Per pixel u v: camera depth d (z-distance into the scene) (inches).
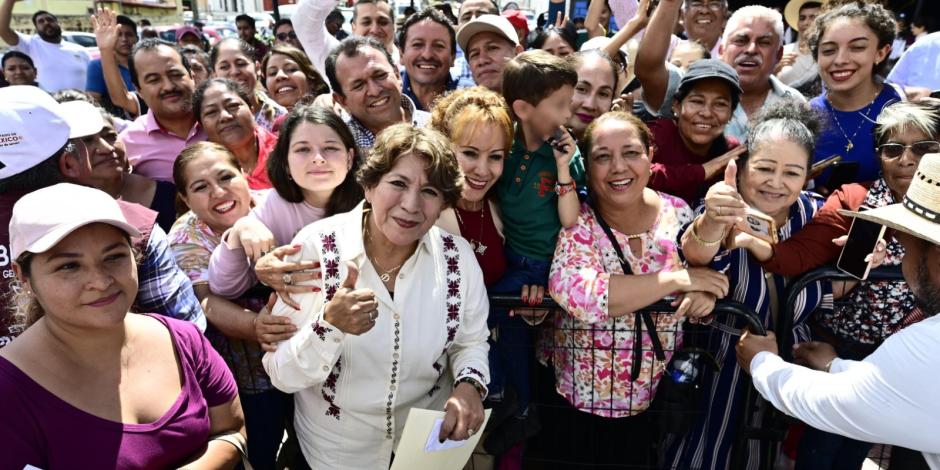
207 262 96.5
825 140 130.3
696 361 91.8
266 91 241.6
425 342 78.4
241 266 87.8
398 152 72.4
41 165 79.9
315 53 202.2
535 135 94.1
